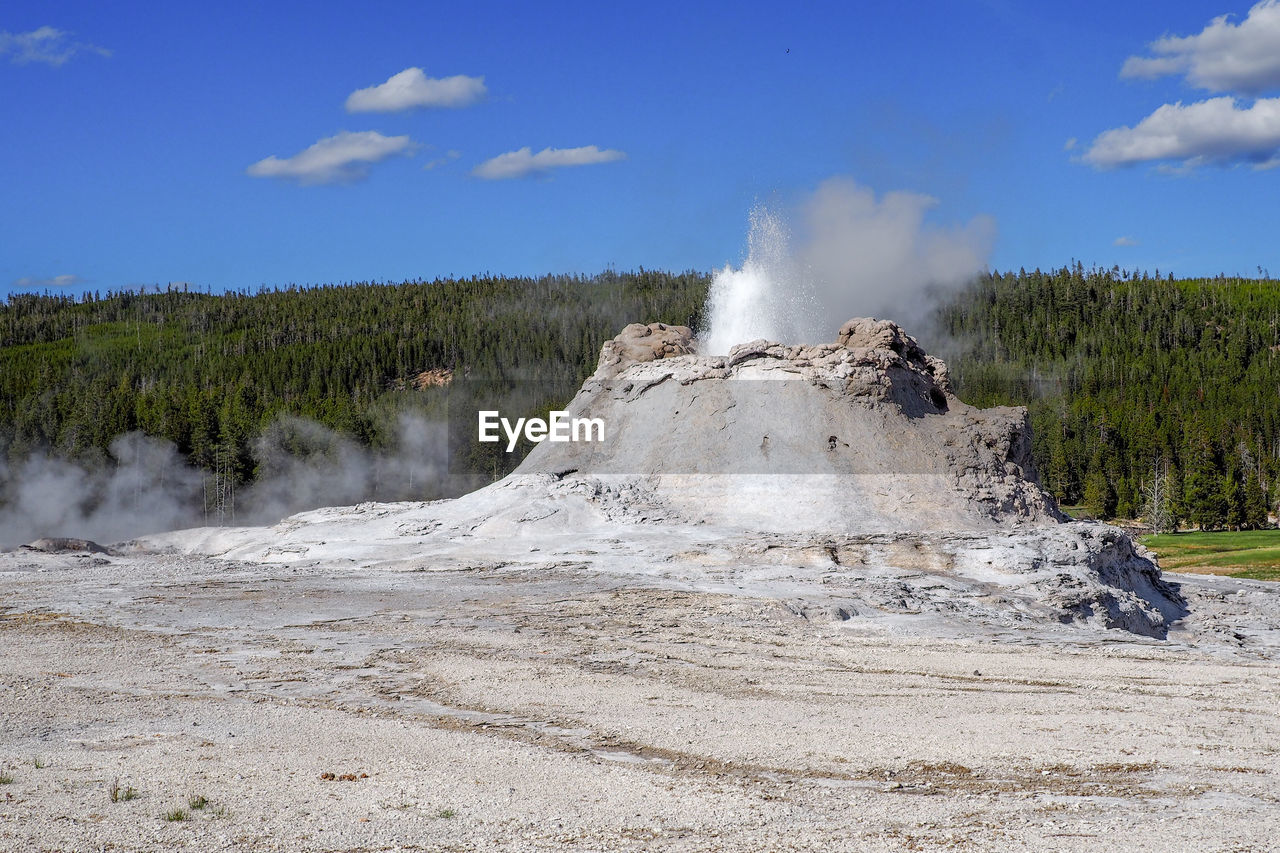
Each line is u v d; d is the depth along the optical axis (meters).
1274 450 148.12
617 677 24.48
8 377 182.50
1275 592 47.47
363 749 17.83
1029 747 17.80
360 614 33.56
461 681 24.06
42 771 16.12
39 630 31.42
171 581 41.88
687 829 13.25
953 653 27.41
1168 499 122.56
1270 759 16.95
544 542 46.78
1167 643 30.64
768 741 18.38
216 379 175.75
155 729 19.41
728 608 32.97
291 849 12.48
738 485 50.50
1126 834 12.80
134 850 12.37
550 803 14.46
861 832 13.05
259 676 24.91
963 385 192.62
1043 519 50.41
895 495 48.66
